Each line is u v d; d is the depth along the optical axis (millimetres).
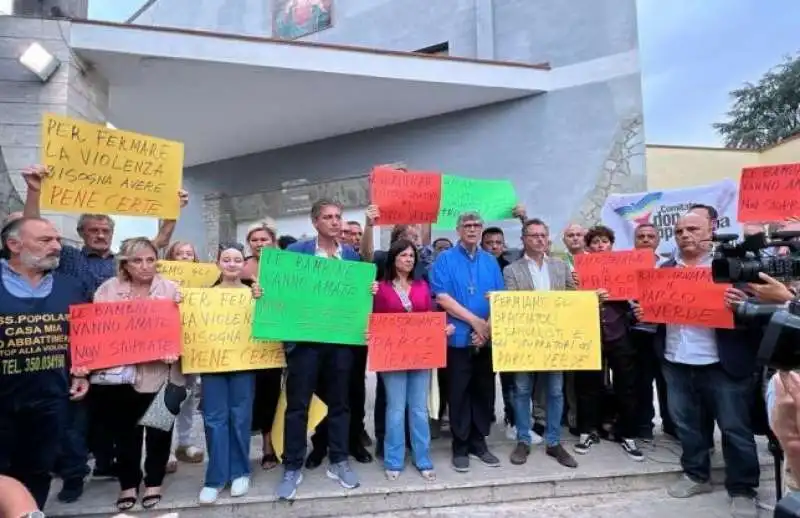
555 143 7484
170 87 6895
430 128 8328
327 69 6664
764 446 4059
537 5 7836
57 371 2520
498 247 4457
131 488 3014
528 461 3656
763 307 2166
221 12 11266
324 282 3213
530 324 3525
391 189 3846
